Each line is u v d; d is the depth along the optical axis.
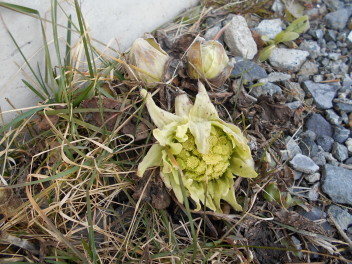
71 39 0.21
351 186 0.21
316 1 0.29
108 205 0.19
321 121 0.23
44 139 0.20
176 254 0.18
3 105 0.20
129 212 0.19
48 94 0.20
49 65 0.19
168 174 0.18
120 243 0.19
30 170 0.19
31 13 0.19
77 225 0.19
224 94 0.21
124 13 0.23
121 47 0.23
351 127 0.24
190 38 0.22
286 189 0.20
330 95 0.24
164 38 0.24
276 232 0.20
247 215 0.19
